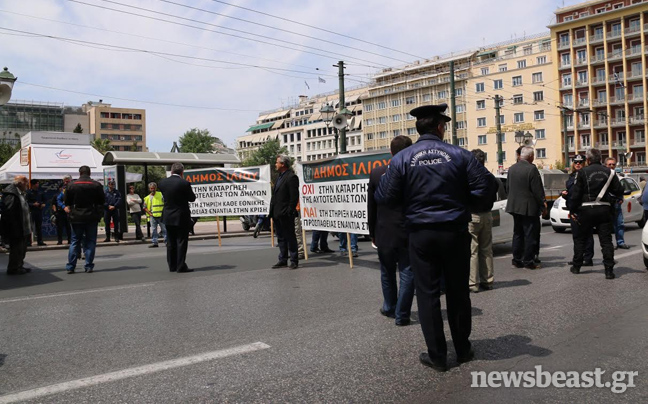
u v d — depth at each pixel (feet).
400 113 321.11
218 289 24.77
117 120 461.37
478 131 281.95
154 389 12.13
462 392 11.72
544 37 270.26
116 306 21.36
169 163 64.18
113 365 13.89
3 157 215.51
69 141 65.10
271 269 31.48
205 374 13.08
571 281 24.80
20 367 13.88
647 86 233.96
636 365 13.28
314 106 409.28
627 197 52.85
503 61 273.95
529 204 28.12
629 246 37.78
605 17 242.78
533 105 263.29
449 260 13.16
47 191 61.62
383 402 11.21
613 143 243.81
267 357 14.37
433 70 310.65
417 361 13.85
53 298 23.44
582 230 26.04
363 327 17.38
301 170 34.96
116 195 57.98
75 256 32.50
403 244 17.42
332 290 23.99
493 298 21.50
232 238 61.98
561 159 254.68
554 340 15.49
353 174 30.60
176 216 30.73
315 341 15.83
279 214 31.14
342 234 39.04
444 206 12.98
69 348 15.52
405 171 13.32
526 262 28.55
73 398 11.68
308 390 11.93
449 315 13.61
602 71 246.88
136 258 40.81
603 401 11.19
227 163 68.80
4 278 30.96
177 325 18.01
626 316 18.04
